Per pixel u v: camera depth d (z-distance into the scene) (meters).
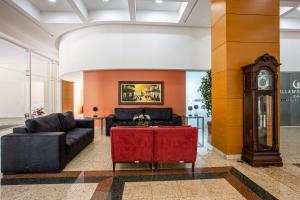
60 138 3.37
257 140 3.63
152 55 6.66
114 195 2.59
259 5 4.03
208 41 6.90
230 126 3.97
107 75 7.41
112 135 3.36
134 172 3.38
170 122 6.46
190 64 6.80
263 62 3.62
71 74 8.02
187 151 3.38
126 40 6.60
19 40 6.98
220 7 4.21
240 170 3.43
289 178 3.09
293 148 4.83
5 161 3.28
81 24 6.39
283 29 6.87
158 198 2.52
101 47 6.62
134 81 7.39
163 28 6.69
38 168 3.31
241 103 4.00
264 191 2.68
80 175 3.25
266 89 3.66
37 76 9.92
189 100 7.73
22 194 2.62
